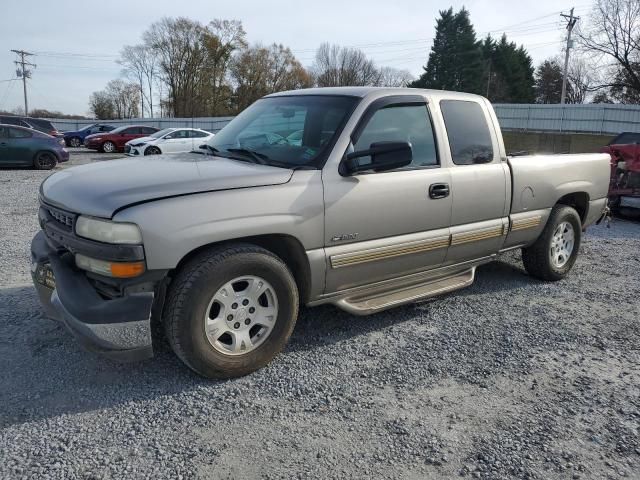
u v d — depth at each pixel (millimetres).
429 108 4301
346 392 3289
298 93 4457
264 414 3027
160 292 3137
